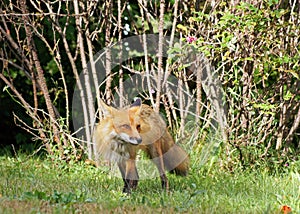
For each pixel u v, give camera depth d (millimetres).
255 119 13188
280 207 9164
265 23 13000
